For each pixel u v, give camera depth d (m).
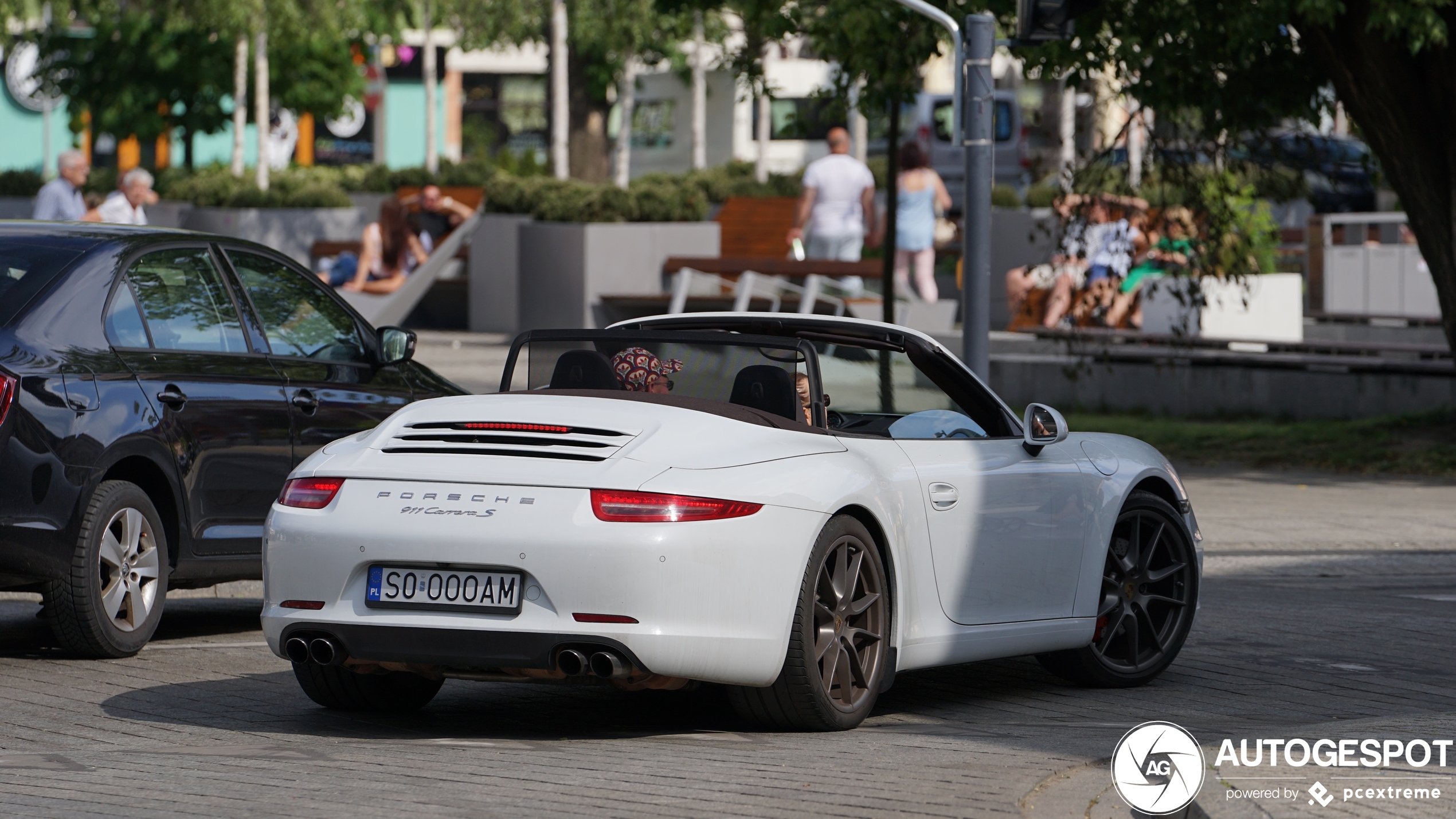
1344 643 12.47
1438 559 17.11
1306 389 27.22
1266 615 13.77
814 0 23.00
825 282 35.03
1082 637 10.45
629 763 8.16
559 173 48.47
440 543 8.22
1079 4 16.84
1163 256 27.27
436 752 8.45
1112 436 11.19
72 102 59.78
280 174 50.84
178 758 8.27
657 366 9.34
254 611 13.59
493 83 85.62
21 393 10.50
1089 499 10.49
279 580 8.56
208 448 11.52
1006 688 10.74
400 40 61.22
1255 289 30.72
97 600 10.85
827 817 7.13
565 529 8.10
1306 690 10.71
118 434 10.94
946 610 9.52
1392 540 17.89
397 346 12.68
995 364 30.72
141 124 58.59
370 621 8.34
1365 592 15.24
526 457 8.40
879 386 10.34
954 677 11.15
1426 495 21.11
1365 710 10.05
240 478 11.74
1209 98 23.75
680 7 24.69
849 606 8.84
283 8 50.94
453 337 38.38
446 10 51.97
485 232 39.91
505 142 86.19
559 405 8.69
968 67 16.97
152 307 11.48
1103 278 29.95
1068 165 26.20
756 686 8.53
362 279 36.09
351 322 12.85
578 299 37.50
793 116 24.52
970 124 16.98
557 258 37.91
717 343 9.27
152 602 11.24
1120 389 29.14
